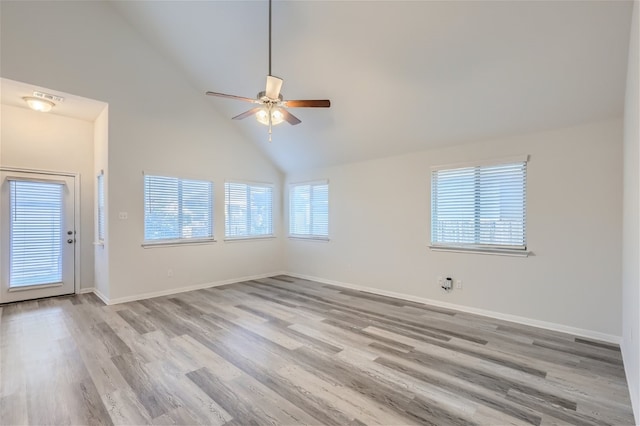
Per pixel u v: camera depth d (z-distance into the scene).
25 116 4.47
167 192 4.93
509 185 3.71
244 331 3.34
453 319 3.74
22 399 2.10
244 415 1.94
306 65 3.85
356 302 4.48
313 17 3.27
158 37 4.50
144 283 4.66
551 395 2.16
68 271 4.84
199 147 5.30
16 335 3.21
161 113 4.84
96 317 3.78
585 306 3.21
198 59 4.60
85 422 1.87
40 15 3.74
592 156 3.16
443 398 2.13
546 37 2.59
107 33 4.28
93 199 5.08
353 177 5.36
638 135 1.83
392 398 2.12
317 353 2.81
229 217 5.78
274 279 6.15
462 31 2.80
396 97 3.76
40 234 4.60
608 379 2.38
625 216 2.65
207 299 4.63
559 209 3.35
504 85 3.12
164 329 3.39
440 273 4.28
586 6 2.31
